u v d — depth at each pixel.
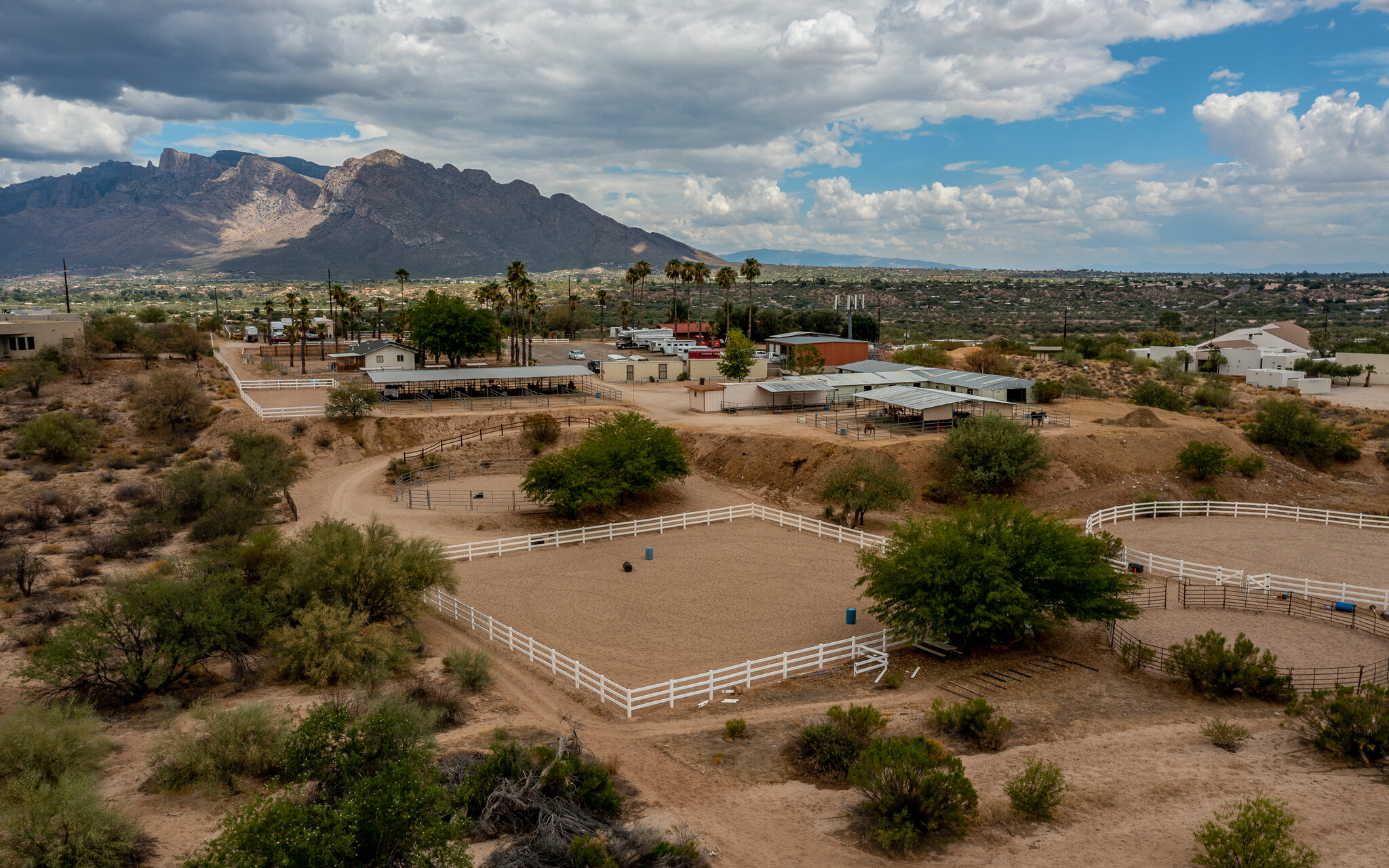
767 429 69.81
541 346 139.50
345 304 136.12
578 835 16.00
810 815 18.41
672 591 39.22
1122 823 17.95
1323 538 48.22
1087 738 23.31
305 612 27.62
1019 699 26.73
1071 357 114.25
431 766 16.75
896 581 31.48
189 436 66.44
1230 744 22.58
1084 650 31.89
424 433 68.88
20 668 25.22
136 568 38.91
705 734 23.61
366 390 69.38
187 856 15.22
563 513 53.94
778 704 26.31
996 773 20.64
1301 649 31.50
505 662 30.03
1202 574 40.81
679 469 58.53
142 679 24.69
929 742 20.88
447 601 36.12
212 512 46.69
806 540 49.25
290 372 97.75
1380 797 19.03
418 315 100.56
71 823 14.61
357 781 15.12
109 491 52.72
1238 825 15.68
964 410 73.50
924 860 16.44
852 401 83.56
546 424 69.94
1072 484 59.91
